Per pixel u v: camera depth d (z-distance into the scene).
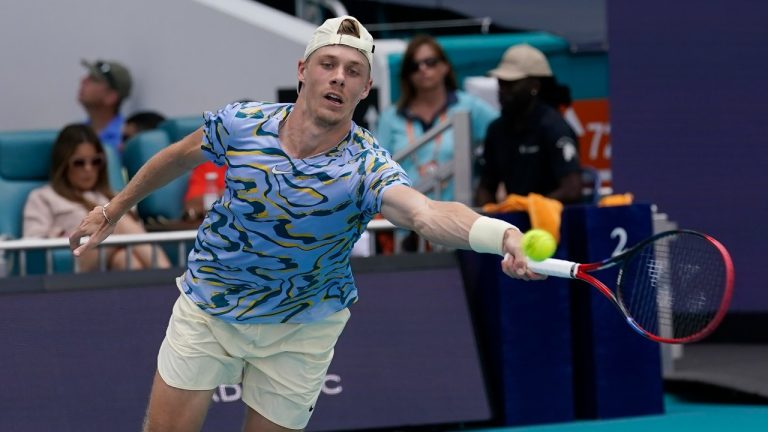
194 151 11.73
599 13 28.67
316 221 11.00
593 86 28.69
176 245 21.28
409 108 22.62
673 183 25.42
